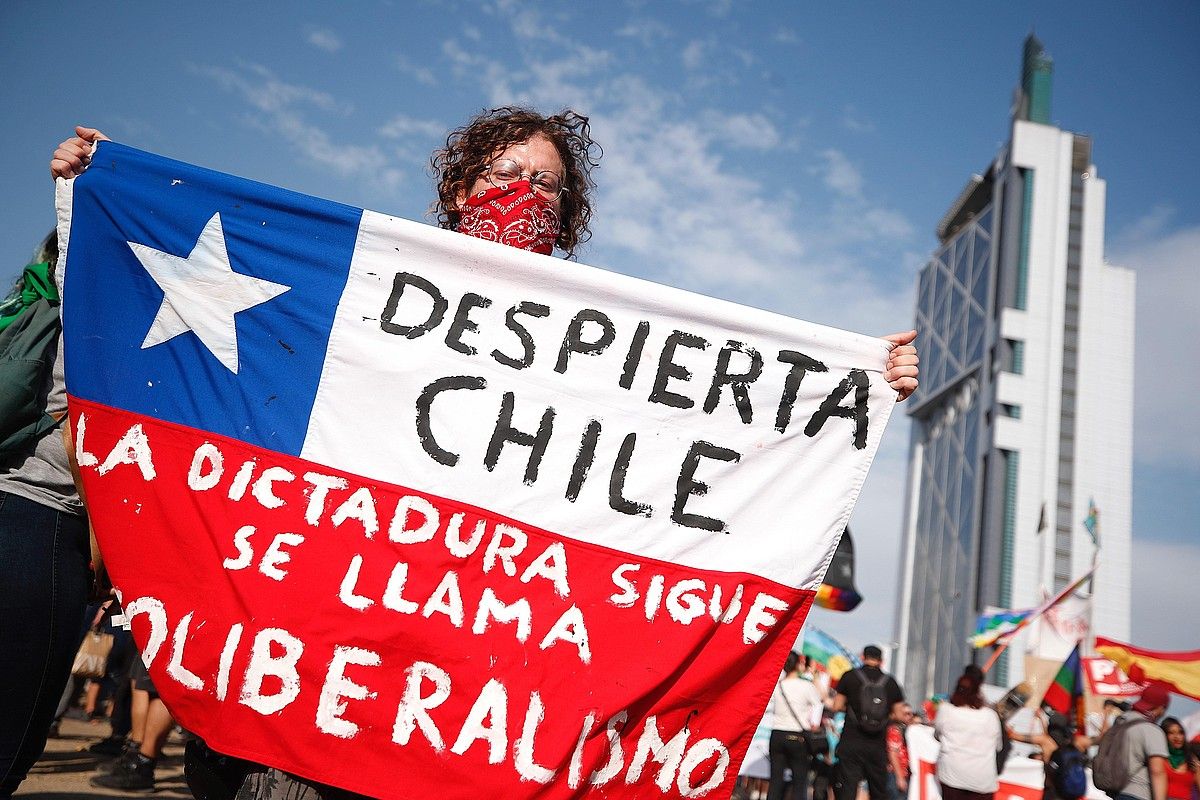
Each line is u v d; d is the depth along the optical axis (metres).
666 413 3.27
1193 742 10.55
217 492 2.96
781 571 3.21
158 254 3.14
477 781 2.82
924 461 170.38
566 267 3.29
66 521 2.92
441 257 3.24
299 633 2.85
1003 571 132.50
